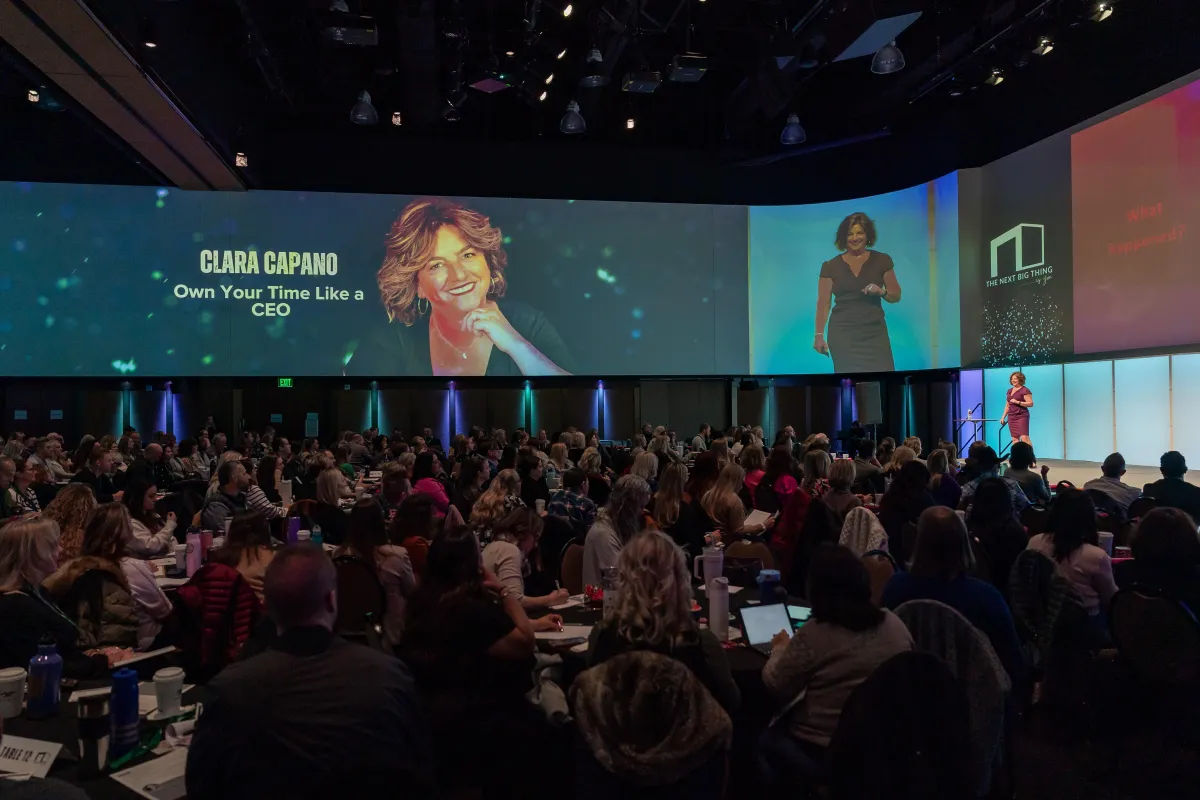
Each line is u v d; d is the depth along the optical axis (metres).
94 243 16.06
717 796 2.24
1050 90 15.65
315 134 17.53
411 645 2.88
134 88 11.13
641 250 17.89
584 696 2.19
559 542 6.12
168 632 3.68
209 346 16.45
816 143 18.05
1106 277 13.70
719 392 19.16
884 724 2.19
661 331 17.88
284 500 8.38
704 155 18.67
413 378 17.61
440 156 17.92
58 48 9.90
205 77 13.02
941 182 17.05
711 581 3.56
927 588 3.17
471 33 13.66
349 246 17.00
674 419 18.98
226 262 16.55
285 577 2.03
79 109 12.09
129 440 12.91
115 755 2.35
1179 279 12.43
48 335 15.85
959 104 17.56
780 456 7.05
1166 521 3.75
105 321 16.06
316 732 1.92
